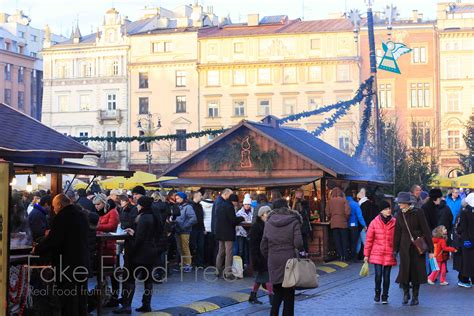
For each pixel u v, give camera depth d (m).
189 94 81.56
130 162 82.25
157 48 82.88
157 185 29.73
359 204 25.08
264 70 79.75
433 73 76.81
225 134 28.14
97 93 84.44
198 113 81.31
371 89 32.50
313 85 78.12
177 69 82.00
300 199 23.14
